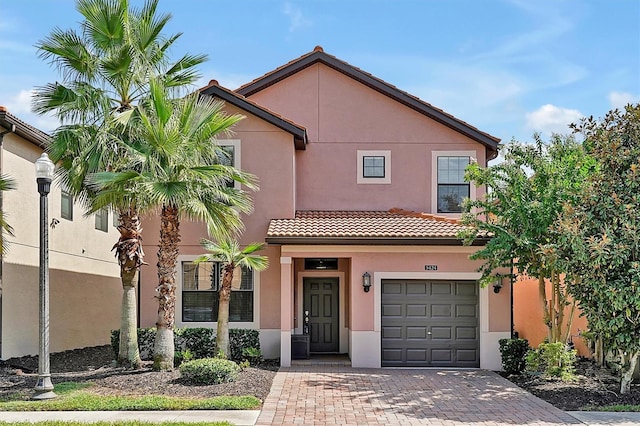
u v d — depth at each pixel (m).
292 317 18.23
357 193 20.11
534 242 14.34
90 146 14.22
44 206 12.21
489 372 16.14
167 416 10.74
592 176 13.31
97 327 22.11
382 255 16.98
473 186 20.02
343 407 11.73
